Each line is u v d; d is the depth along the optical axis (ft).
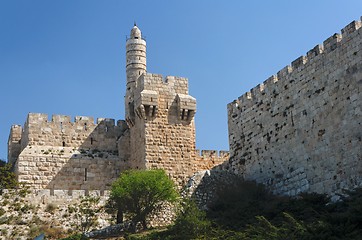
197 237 120.78
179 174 185.26
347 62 133.39
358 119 128.47
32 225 152.05
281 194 151.23
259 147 163.63
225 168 185.16
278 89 157.89
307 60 147.33
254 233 114.11
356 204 106.32
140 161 186.70
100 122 204.95
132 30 224.53
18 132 213.25
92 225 155.43
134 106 192.65
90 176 194.59
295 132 149.28
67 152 195.31
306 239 100.12
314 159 141.18
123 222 155.43
